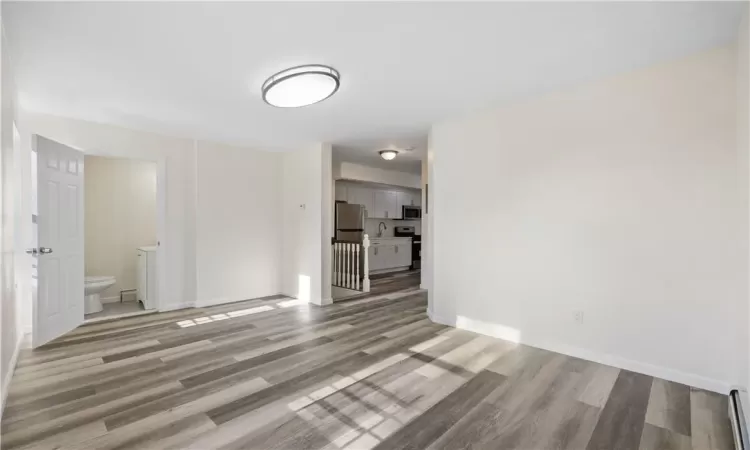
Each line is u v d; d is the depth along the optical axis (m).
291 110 3.46
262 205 5.38
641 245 2.62
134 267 5.23
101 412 2.07
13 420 1.98
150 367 2.72
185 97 3.09
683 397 2.27
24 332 3.31
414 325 3.89
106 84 2.81
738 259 2.19
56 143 3.34
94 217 4.89
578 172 2.92
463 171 3.73
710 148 2.35
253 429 1.91
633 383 2.46
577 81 2.82
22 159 3.38
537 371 2.67
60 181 3.41
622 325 2.71
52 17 1.90
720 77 2.30
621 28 2.06
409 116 3.67
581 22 1.99
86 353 3.00
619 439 1.84
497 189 3.45
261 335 3.53
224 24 1.99
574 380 2.52
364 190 8.01
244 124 3.94
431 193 4.10
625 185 2.69
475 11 1.88
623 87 2.68
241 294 5.14
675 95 2.47
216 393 2.31
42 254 3.16
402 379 2.54
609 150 2.76
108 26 2.00
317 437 1.85
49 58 2.37
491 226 3.50
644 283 2.61
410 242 8.99
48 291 3.26
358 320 4.10
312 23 1.98
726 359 2.30
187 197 4.63
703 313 2.38
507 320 3.39
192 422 1.97
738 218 2.20
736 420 1.82
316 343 3.30
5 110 2.15
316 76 2.52
